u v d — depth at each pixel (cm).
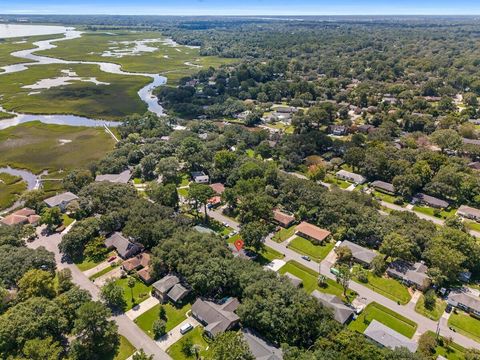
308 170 17000
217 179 16712
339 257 11244
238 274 9544
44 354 7150
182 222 12262
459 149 18538
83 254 11638
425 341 8131
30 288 8988
